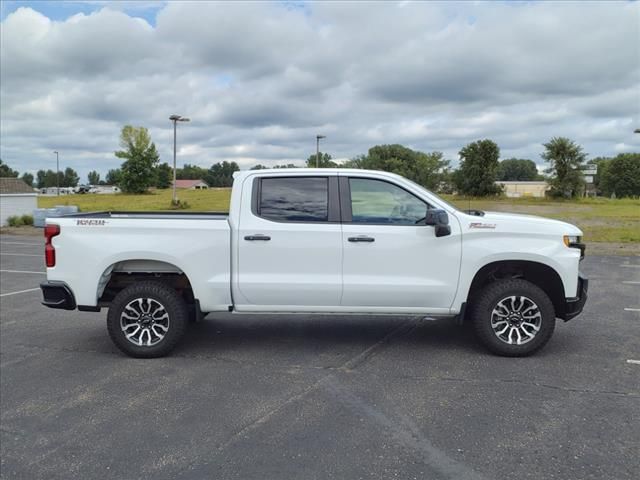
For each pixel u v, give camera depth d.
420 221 5.43
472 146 60.69
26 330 6.86
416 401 4.31
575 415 4.00
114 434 3.82
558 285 5.42
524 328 5.41
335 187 5.49
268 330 6.65
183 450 3.56
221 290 5.48
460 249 5.33
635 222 27.11
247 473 3.25
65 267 5.55
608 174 96.00
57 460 3.47
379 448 3.53
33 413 4.21
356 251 5.37
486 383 4.69
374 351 5.71
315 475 3.21
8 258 15.23
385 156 83.62
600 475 3.16
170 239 5.47
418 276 5.38
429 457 3.40
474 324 5.45
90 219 5.54
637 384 4.64
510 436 3.67
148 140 91.25
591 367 5.10
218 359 5.51
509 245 5.31
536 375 4.88
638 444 3.54
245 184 5.56
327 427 3.86
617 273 11.51
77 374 5.12
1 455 3.55
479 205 45.12
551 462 3.32
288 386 4.70
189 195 63.75
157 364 5.39
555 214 33.88
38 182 174.50
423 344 5.95
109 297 5.89
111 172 166.62
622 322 6.88
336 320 7.14
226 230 5.44
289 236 5.40
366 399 4.37
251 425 3.92
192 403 4.36
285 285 5.41
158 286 5.57
